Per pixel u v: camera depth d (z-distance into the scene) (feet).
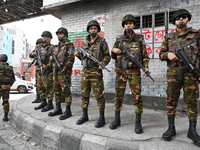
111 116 9.48
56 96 9.77
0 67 10.85
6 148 7.47
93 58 7.80
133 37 7.32
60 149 7.16
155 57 13.66
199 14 12.19
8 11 26.53
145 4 14.16
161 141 6.00
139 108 7.04
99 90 7.96
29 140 8.40
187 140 6.02
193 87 6.05
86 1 16.38
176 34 6.45
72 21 17.83
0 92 10.91
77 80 17.31
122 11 15.17
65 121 8.44
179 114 10.34
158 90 13.26
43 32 11.87
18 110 11.18
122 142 5.94
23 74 49.39
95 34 8.09
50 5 17.89
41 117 9.26
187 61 5.79
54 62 9.76
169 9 13.19
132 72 7.18
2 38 113.50
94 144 6.26
